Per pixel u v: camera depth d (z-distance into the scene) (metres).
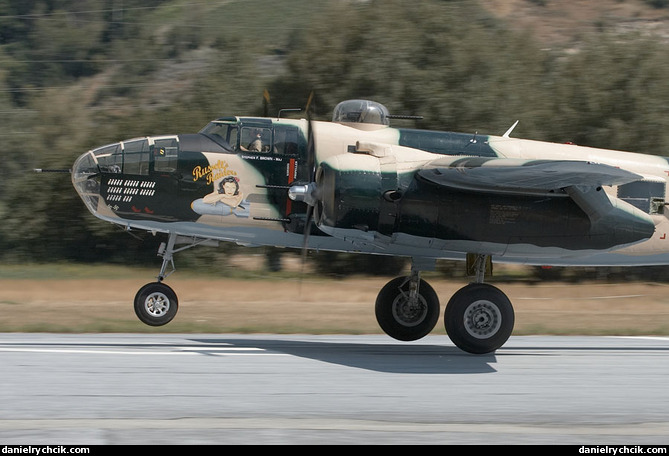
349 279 104.19
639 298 90.62
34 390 30.48
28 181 122.12
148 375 34.00
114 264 107.75
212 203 45.72
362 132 44.56
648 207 46.22
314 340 49.75
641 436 25.75
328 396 30.75
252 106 123.94
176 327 56.94
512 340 51.84
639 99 117.56
